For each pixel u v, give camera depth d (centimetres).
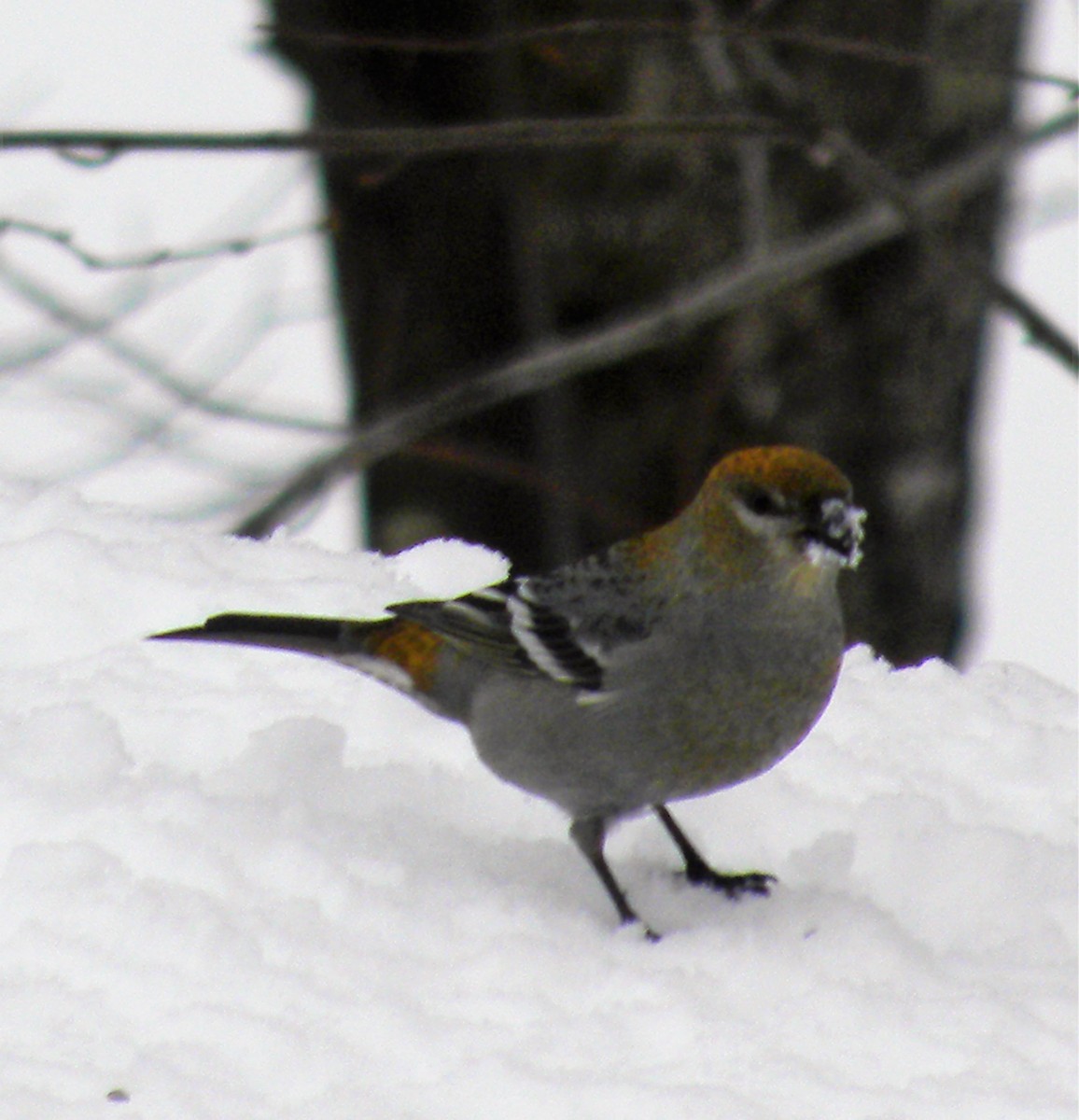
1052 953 874
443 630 907
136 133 1052
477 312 1528
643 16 1436
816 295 1496
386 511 1606
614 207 1469
